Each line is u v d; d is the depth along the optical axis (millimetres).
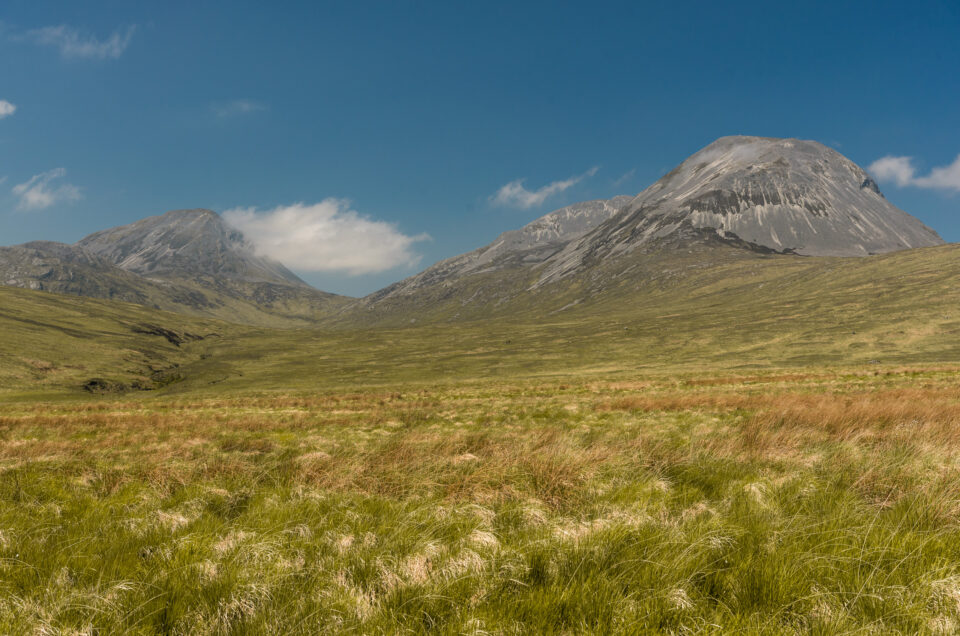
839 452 9875
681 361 113188
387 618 4371
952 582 4445
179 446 16938
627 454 10688
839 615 4082
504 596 4633
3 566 5469
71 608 4621
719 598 4531
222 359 169250
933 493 6660
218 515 8070
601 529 6137
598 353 134125
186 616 4508
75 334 160875
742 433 12641
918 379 43250
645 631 3996
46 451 16406
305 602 4625
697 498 7703
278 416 36625
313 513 7738
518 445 11930
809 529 5844
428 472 9719
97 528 7109
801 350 108500
